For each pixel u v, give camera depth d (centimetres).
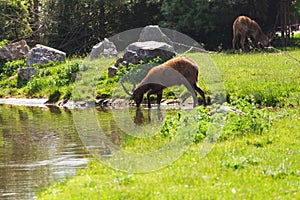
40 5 6462
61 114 3300
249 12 6162
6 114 3366
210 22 5922
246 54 4909
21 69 4466
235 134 2186
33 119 3114
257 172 1695
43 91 4116
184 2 5969
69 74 4147
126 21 6469
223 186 1581
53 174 1903
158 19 6450
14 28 6025
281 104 2967
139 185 1628
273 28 6175
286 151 1916
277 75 3597
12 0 6078
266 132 2206
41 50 4775
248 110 2345
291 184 1581
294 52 4966
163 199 1491
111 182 1683
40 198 1633
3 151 2292
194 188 1578
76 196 1576
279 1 6106
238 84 3328
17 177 1892
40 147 2345
